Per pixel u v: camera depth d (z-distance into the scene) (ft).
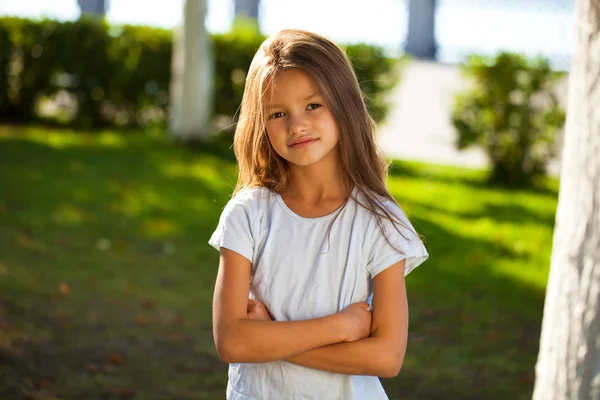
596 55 11.10
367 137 9.49
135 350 20.38
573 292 11.33
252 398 9.30
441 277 27.04
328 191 9.47
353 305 9.17
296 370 9.20
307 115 9.19
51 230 30.50
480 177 44.96
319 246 9.29
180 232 31.35
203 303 24.31
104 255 28.17
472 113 44.52
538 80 43.32
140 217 32.91
